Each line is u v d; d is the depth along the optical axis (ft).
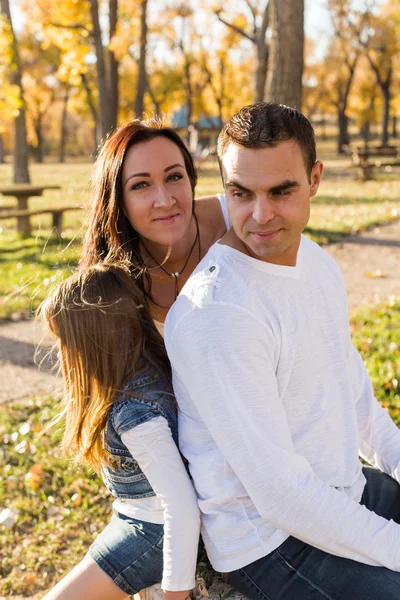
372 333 17.30
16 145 56.85
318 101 169.89
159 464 6.00
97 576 6.29
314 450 5.98
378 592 5.50
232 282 5.66
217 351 5.43
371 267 26.43
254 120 5.43
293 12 25.27
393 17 123.75
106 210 7.75
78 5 52.95
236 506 5.90
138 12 71.36
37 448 12.75
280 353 5.76
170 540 5.92
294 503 5.43
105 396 6.36
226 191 5.76
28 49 119.34
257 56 53.88
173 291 8.45
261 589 5.99
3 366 17.15
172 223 7.72
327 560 5.70
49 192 60.34
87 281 6.68
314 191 5.91
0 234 37.09
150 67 136.98
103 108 62.13
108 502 11.18
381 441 7.06
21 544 10.36
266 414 5.49
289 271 5.89
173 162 7.61
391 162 67.36
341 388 6.18
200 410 5.64
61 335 6.55
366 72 155.53
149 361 6.61
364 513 5.60
